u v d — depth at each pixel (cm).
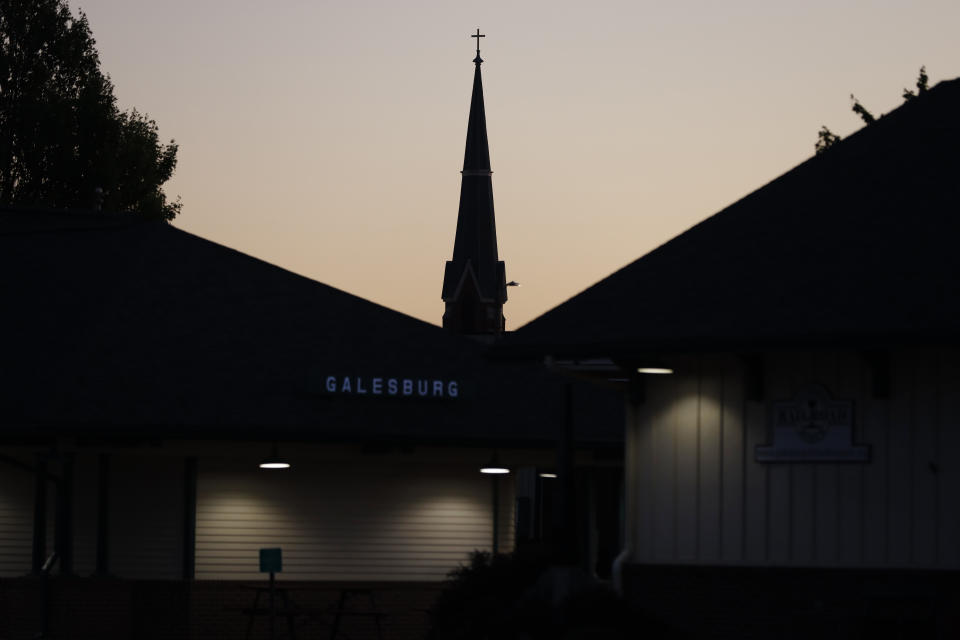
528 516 7106
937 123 4481
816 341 3678
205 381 6022
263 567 5238
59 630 5572
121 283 6638
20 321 6253
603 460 6588
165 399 5841
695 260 4244
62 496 5688
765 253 4144
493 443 6125
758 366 4025
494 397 6469
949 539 3759
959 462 3762
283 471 5994
